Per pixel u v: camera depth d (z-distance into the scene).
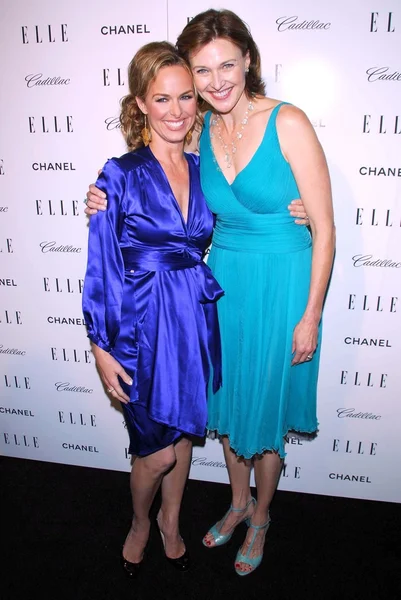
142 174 1.37
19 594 1.65
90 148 1.85
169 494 1.69
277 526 1.96
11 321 2.15
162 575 1.73
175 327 1.45
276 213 1.43
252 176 1.38
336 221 1.78
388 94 1.64
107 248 1.37
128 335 1.44
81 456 2.31
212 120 1.50
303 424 1.68
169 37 1.70
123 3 1.69
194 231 1.46
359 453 2.07
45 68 1.80
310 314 1.44
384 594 1.65
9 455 2.38
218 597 1.65
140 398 1.46
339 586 1.69
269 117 1.35
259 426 1.58
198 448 2.19
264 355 1.53
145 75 1.28
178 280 1.44
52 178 1.92
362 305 1.87
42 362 2.19
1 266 2.07
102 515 2.00
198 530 1.94
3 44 1.80
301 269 1.47
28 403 2.27
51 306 2.09
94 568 1.75
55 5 1.73
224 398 1.65
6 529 1.93
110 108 1.80
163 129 1.36
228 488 2.19
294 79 1.66
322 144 1.71
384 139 1.68
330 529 1.95
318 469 2.13
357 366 1.95
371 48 1.61
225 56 1.28
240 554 1.77
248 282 1.48
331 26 1.60
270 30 1.63
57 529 1.93
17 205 1.98
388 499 2.11
